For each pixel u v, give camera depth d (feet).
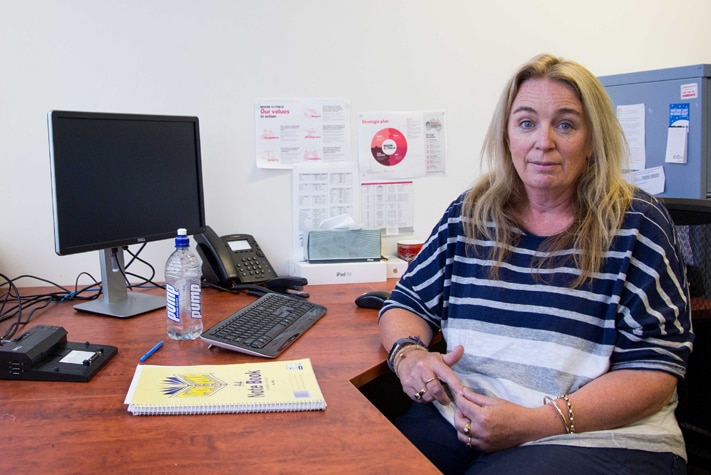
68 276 6.19
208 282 6.20
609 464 3.54
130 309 5.22
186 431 3.17
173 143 5.59
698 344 4.58
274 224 6.64
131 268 6.31
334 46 6.56
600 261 4.02
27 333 4.09
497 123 4.58
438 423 4.26
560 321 4.03
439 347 5.47
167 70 6.14
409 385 4.00
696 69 6.18
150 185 5.40
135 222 5.29
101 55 5.97
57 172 4.61
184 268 4.83
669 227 4.08
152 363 4.07
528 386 4.02
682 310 3.92
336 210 6.79
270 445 3.03
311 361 4.21
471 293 4.42
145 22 6.02
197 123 5.78
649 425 3.82
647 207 4.10
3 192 5.92
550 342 4.02
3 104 5.82
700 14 7.93
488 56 7.07
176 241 4.81
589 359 3.98
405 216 7.03
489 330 4.25
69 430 3.16
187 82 6.21
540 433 3.61
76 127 4.75
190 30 6.14
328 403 3.53
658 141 6.56
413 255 6.81
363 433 3.17
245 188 6.51
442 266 4.65
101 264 5.33
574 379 3.95
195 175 5.84
